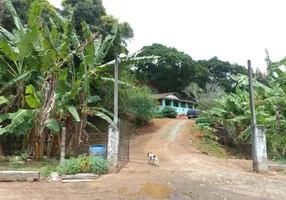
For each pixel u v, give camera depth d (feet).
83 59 37.47
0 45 32.83
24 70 38.29
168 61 140.56
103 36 56.95
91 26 54.24
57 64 34.94
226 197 20.54
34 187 22.53
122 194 20.27
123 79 60.95
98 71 39.01
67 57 34.96
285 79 44.91
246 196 21.08
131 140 65.05
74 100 40.88
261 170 32.96
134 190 21.22
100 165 27.78
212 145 64.75
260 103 53.72
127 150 38.55
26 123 35.68
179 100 130.41
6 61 39.24
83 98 38.45
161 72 142.41
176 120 96.48
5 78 39.37
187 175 28.32
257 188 23.71
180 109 131.23
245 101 62.23
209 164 39.73
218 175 28.99
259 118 50.42
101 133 65.00
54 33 37.37
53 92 33.71
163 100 123.44
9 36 37.73
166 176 27.17
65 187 22.59
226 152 61.98
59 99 35.76
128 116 75.66
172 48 152.76
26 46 32.24
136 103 74.90
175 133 72.69
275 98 43.70
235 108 62.08
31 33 31.78
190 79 144.36
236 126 61.26
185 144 61.36
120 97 64.49
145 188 21.77
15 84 39.34
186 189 22.12
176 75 143.02
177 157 45.44
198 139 68.59
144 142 62.28
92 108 39.83
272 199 20.47
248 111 55.62
